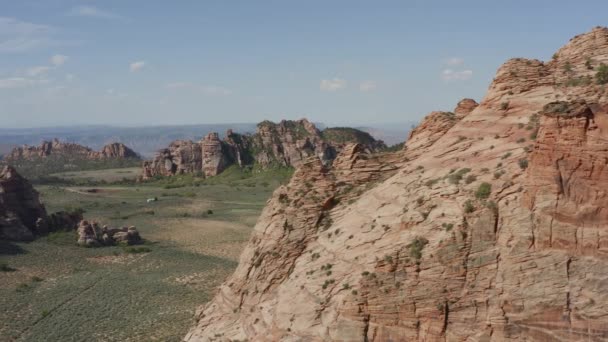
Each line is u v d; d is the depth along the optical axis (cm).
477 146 4166
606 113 3306
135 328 7894
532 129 3925
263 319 4503
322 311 3978
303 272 4406
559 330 3269
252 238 5259
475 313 3472
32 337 7588
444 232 3694
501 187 3666
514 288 3391
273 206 5159
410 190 4203
